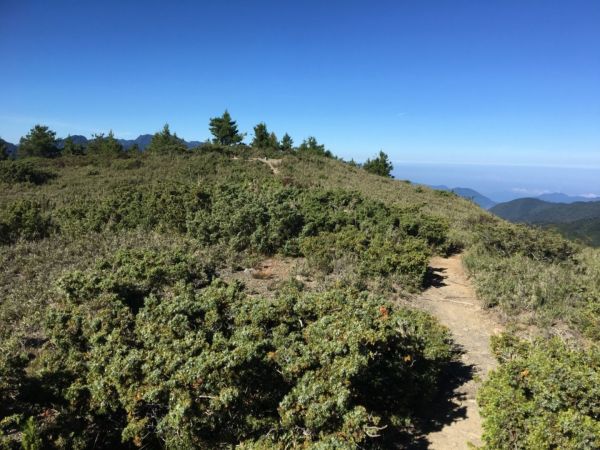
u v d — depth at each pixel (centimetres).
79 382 492
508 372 483
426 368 594
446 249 1377
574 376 440
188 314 574
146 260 841
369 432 432
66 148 4550
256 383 476
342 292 676
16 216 1298
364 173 3712
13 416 416
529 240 1232
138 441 426
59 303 768
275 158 3559
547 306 884
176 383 424
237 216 1210
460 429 537
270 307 597
